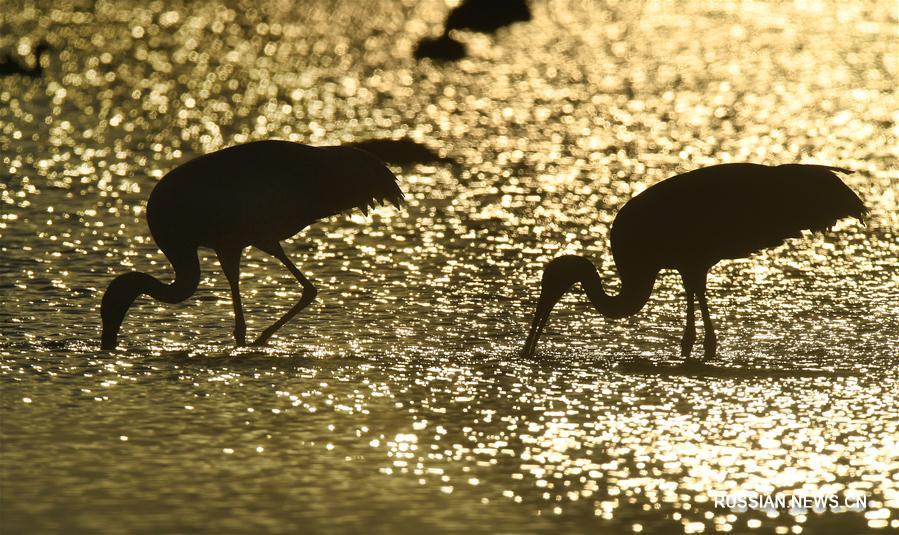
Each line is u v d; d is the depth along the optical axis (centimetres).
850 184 6438
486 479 2777
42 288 4453
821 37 12081
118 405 3241
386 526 2514
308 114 8550
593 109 8800
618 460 2905
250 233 3994
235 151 4053
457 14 12888
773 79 9962
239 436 3023
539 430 3106
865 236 5366
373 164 4181
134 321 4119
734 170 4022
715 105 8931
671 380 3553
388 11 14000
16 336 3888
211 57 10825
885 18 13350
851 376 3594
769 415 3234
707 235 3919
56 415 3147
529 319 4228
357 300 4438
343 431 3078
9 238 5159
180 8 13550
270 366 3644
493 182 6581
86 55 10694
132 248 5075
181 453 2898
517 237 5431
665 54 11256
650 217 3947
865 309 4325
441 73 10369
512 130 8056
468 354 3816
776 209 3972
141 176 6588
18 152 7088
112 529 2473
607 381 3541
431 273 4819
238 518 2539
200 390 3391
